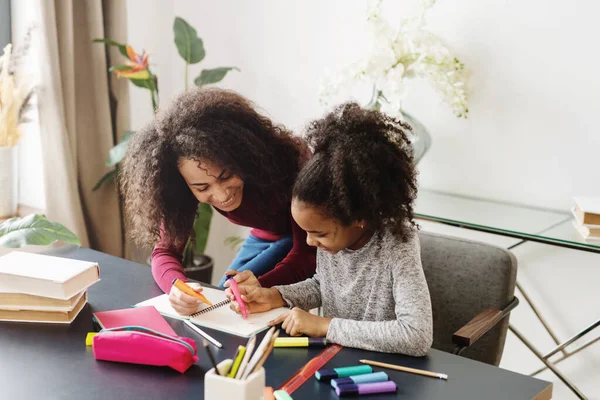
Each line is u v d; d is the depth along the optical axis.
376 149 1.25
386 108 2.16
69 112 2.38
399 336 1.21
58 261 1.40
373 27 2.06
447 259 1.73
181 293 1.35
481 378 1.13
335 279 1.45
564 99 2.07
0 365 1.14
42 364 1.14
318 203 1.24
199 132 1.48
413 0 2.25
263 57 2.67
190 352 1.13
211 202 1.62
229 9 2.73
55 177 2.36
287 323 1.30
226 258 2.99
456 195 2.29
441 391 1.08
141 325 1.27
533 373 2.30
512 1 2.09
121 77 2.53
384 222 1.30
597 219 1.82
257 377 0.94
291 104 2.63
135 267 1.63
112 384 1.08
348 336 1.23
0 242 1.50
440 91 2.05
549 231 1.88
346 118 1.30
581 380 2.22
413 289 1.29
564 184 2.12
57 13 2.30
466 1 2.17
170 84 2.96
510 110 2.16
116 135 2.58
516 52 2.12
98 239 2.56
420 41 2.04
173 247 1.67
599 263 2.12
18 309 1.31
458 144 2.27
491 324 1.53
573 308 2.19
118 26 2.51
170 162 1.55
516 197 2.20
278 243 1.86
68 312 1.31
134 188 1.60
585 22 2.00
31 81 2.33
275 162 1.60
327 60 2.50
